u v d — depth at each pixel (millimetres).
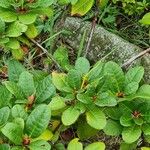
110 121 848
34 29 923
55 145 933
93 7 1526
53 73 820
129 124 822
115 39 1436
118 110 847
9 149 722
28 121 745
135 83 832
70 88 812
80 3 934
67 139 1041
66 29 1507
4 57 1327
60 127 910
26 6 872
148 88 850
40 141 746
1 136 775
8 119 777
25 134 746
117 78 841
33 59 1337
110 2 1591
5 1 857
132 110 843
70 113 790
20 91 820
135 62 1328
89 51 1454
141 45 1528
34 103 825
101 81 813
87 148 798
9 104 820
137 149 994
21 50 1006
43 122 744
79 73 810
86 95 787
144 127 834
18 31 858
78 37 1482
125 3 1552
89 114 797
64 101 804
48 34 1382
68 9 1097
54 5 1289
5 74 1294
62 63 1181
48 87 831
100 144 800
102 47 1442
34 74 959
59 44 1463
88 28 1479
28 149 743
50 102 800
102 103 789
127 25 1596
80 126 910
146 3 1569
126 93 835
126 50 1406
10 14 860
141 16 1604
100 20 1561
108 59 1425
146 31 1562
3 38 862
